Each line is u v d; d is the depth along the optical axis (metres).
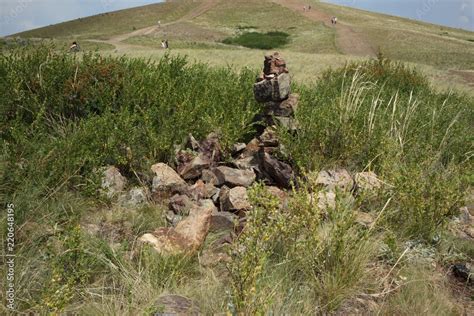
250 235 2.85
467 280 3.35
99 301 2.79
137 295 2.75
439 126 6.95
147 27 65.94
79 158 4.21
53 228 3.34
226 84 7.38
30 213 3.51
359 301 2.99
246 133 5.90
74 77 5.84
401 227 3.99
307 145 5.13
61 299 2.49
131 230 3.71
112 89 5.91
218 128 5.44
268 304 2.46
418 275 3.28
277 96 5.51
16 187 3.74
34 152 4.25
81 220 3.78
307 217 3.26
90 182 4.10
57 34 66.19
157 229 3.49
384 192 4.28
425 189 4.21
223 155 5.29
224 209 4.14
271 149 5.11
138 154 4.77
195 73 8.21
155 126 5.32
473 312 3.00
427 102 9.27
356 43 45.50
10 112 5.30
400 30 54.56
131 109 5.81
